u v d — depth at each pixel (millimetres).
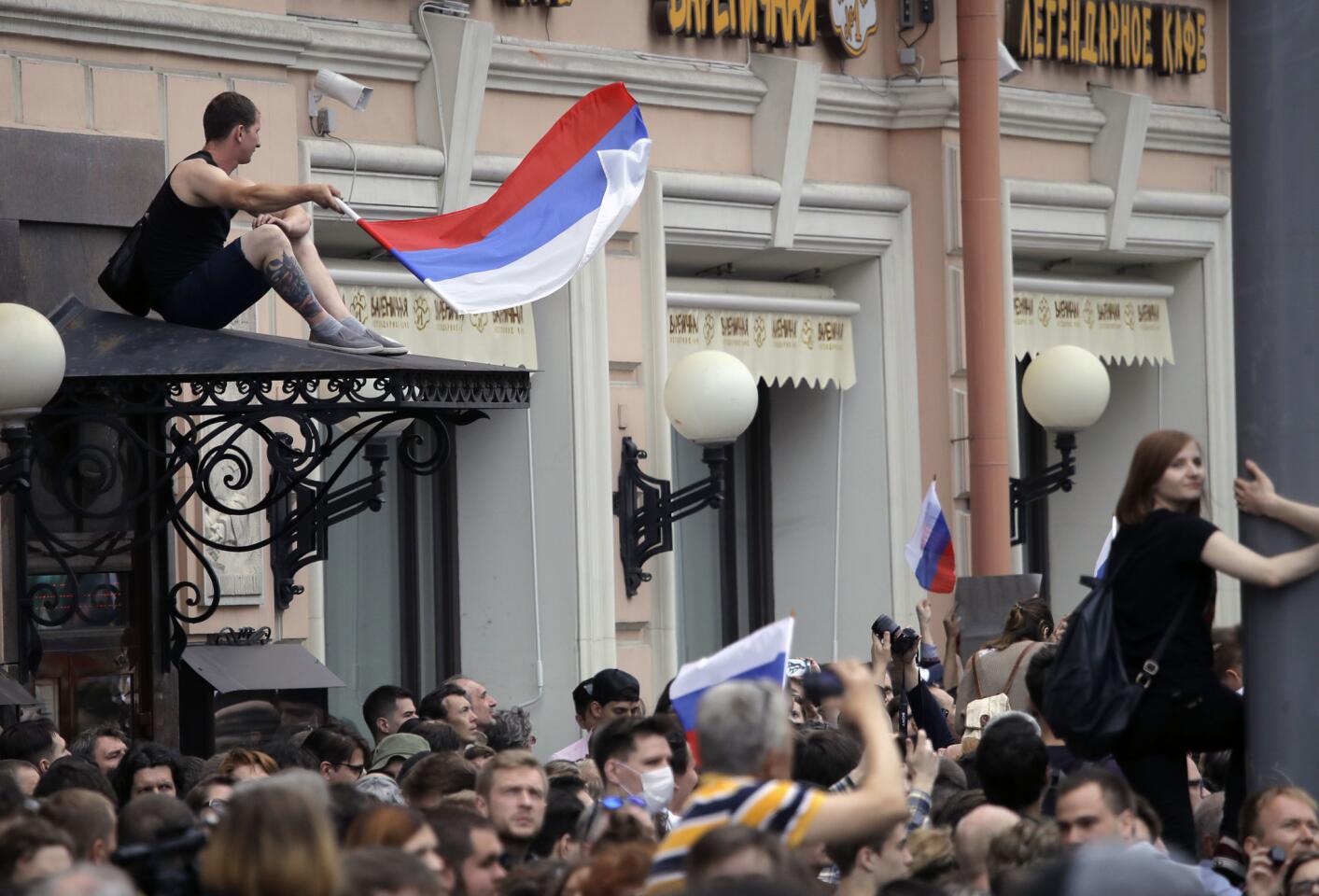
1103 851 11094
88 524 31094
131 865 14258
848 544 45250
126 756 24109
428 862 15500
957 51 43750
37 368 25203
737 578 45812
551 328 39250
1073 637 18312
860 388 44969
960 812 19797
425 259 28000
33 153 30641
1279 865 17547
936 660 35281
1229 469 51125
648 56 40438
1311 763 17734
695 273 43688
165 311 27656
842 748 21344
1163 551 18078
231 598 32906
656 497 39844
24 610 29281
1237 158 18328
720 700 15344
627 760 20594
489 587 39594
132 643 31656
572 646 39094
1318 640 17734
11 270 30266
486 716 30500
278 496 27844
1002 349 42875
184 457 27344
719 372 37156
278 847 12484
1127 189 47844
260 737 33031
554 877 16266
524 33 38625
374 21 36562
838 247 43625
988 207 42625
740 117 42094
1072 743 18375
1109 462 51844
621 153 30281
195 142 33000
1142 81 49344
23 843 14922
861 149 44156
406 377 26094
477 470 39688
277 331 33938
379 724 30891
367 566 39125
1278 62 18031
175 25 32531
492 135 38031
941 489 44531
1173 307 51344
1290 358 17969
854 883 17672
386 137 36531
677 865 14781
